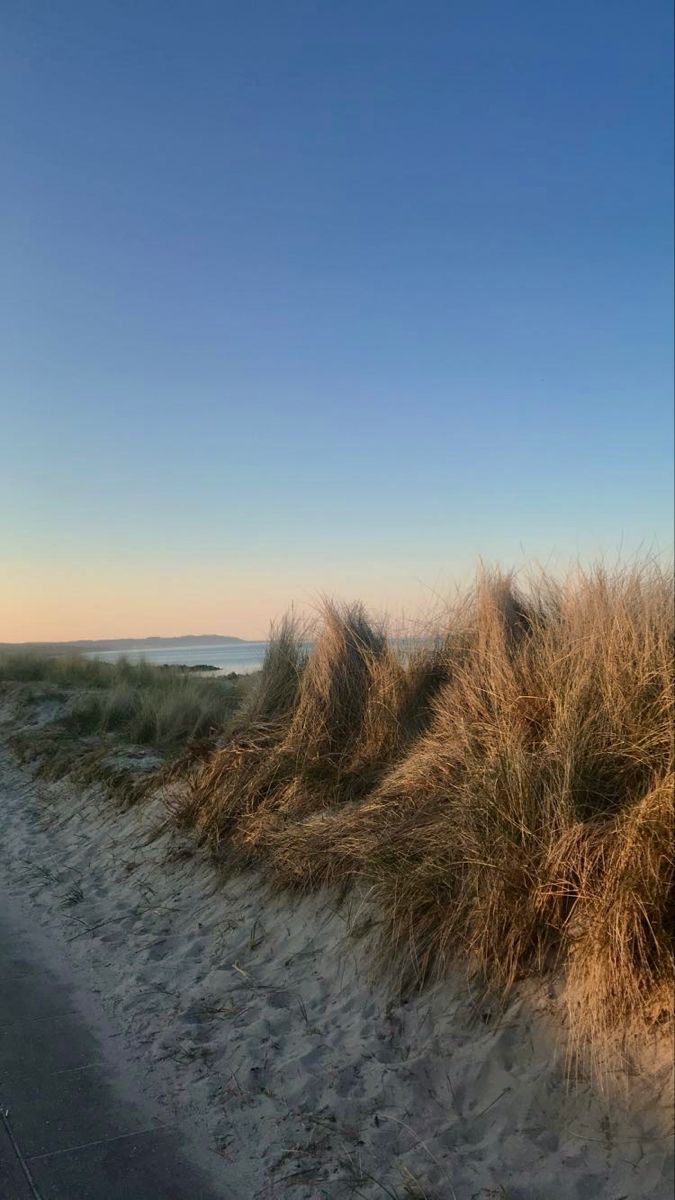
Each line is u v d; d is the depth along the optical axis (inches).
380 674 313.9
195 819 318.7
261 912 248.7
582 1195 129.4
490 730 229.1
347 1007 192.9
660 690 198.8
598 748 196.2
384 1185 140.2
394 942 195.2
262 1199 139.4
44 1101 169.3
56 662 984.3
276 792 296.7
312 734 307.9
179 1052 189.6
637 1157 131.3
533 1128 144.5
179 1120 163.0
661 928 149.6
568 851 174.7
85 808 411.8
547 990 164.6
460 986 178.7
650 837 155.8
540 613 290.8
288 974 214.4
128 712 616.4
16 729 647.8
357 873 227.9
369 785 280.4
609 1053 146.8
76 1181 143.0
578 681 211.8
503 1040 162.1
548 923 171.8
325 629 349.4
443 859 201.9
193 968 233.0
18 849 382.0
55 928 279.3
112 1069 183.3
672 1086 136.7
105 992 225.8
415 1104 158.1
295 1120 160.6
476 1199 134.0
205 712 538.9
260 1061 181.3
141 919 274.1
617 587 239.9
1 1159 148.9
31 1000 220.8
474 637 302.8
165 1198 139.1
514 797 192.7
